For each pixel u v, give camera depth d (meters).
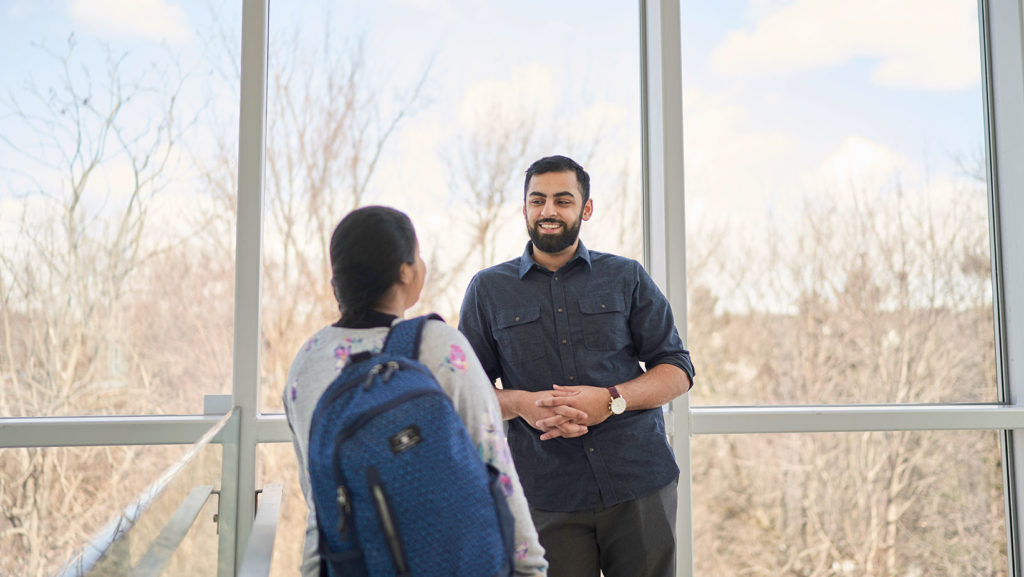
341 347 1.12
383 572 0.98
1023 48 2.74
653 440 1.93
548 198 1.94
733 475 2.61
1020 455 2.69
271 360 2.46
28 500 2.29
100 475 2.33
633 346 2.03
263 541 1.68
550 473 1.90
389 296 1.16
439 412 1.01
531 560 1.10
